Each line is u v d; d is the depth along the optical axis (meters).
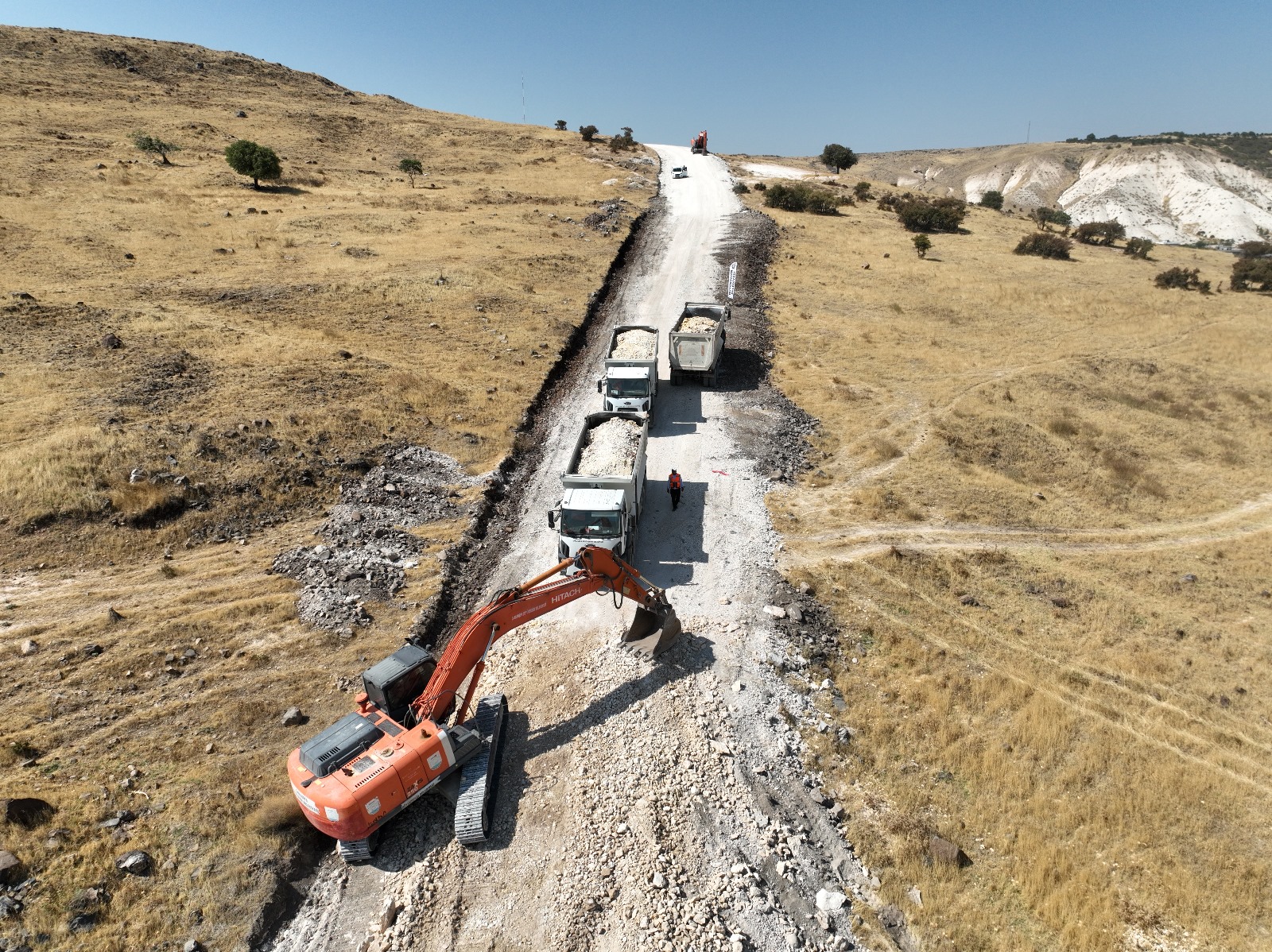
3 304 29.02
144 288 34.31
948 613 18.78
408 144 79.88
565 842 11.73
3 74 70.31
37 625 15.70
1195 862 12.33
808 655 16.64
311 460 22.73
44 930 9.73
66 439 20.41
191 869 10.93
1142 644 18.27
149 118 68.69
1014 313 45.16
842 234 59.22
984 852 12.48
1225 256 69.56
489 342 33.72
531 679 15.34
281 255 41.72
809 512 22.94
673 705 14.65
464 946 10.23
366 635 16.62
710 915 10.76
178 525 19.36
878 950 10.74
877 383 33.69
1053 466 27.88
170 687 14.56
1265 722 15.88
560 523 17.80
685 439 26.78
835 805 13.10
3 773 12.13
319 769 10.69
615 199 61.12
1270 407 34.44
